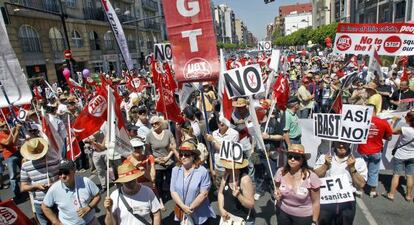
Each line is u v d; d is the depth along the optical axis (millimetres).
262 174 5992
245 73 4922
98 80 16109
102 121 5754
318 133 4219
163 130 5766
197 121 6789
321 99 11438
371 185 5617
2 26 5059
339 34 9758
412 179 5367
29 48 25516
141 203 3645
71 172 3830
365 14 42188
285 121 5969
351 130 3924
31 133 5371
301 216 3658
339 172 4020
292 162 3561
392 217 5031
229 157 3645
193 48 5016
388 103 9273
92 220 4051
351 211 3900
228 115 5797
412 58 21359
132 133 5910
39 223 4656
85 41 33812
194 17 4938
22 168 4578
